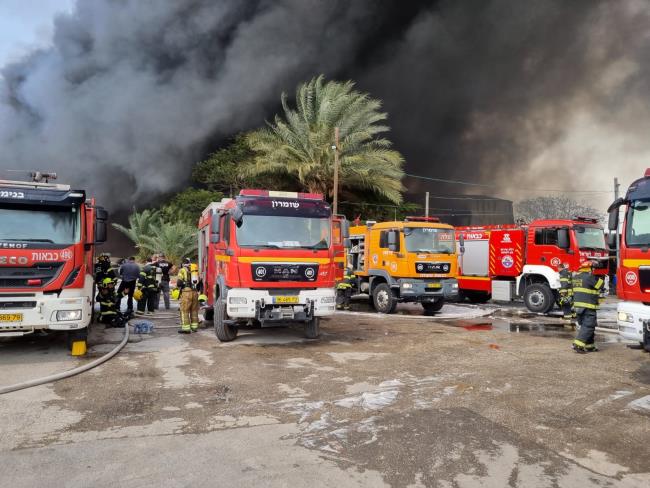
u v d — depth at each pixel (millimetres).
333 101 27938
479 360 7441
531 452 3975
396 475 3533
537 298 13781
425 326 11133
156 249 27953
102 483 3361
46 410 4934
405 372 6629
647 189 6973
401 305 16469
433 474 3557
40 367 6809
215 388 5781
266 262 8383
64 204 7348
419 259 13219
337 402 5254
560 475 3570
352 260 15664
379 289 14086
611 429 4520
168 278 14562
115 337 9297
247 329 10422
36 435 4250
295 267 8539
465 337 9586
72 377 6258
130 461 3727
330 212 9094
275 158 28297
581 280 8172
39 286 7051
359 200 34000
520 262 14750
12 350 7996
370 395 5520
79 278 7332
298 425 4543
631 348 8516
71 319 7188
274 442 4125
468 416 4828
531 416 4852
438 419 4730
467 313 13805
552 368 6938
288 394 5555
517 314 13711
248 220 8547
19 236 7125
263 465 3676
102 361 7074
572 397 5504
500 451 3982
